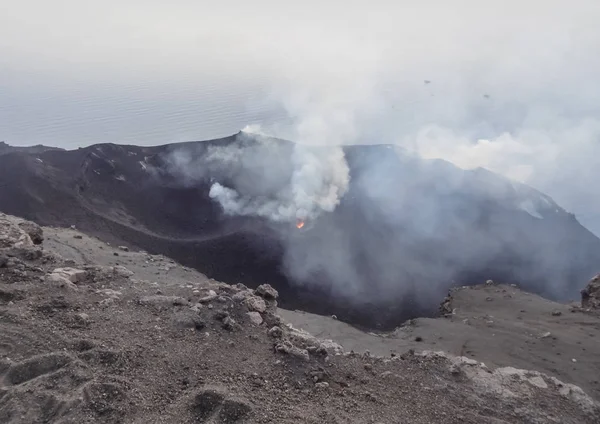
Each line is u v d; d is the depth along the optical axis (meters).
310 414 6.26
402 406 7.24
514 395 8.61
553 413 8.30
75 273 9.98
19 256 10.68
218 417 5.82
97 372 6.38
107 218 51.19
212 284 10.66
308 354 8.10
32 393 5.73
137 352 7.10
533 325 16.91
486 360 13.11
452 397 7.98
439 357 9.70
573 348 14.07
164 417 5.74
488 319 18.33
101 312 8.43
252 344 8.12
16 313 7.75
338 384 7.53
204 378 6.77
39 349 6.80
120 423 5.48
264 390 6.71
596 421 8.48
